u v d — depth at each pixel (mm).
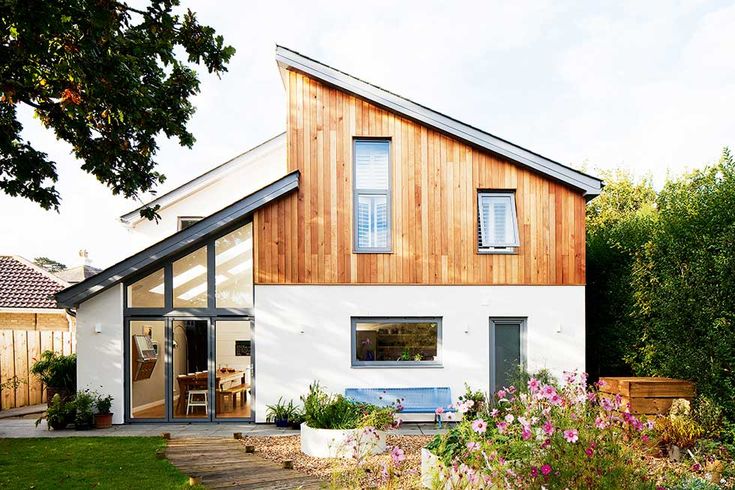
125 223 13375
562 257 10547
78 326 10055
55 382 10828
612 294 10828
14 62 6520
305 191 10406
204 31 7359
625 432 4945
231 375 10312
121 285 10141
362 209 10531
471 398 9805
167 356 10234
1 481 6277
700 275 8344
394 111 10555
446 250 10461
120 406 10008
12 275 17062
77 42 6148
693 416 7508
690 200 9180
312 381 10148
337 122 10555
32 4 5238
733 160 8594
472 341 10344
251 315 10312
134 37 7047
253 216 10320
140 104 7289
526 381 10031
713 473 5785
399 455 4930
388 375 10195
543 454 4438
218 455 7629
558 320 10438
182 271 10359
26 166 8281
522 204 10586
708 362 8141
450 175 10578
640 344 10109
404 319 10414
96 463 7094
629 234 10719
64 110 7738
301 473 6746
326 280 10305
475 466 4676
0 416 11688
